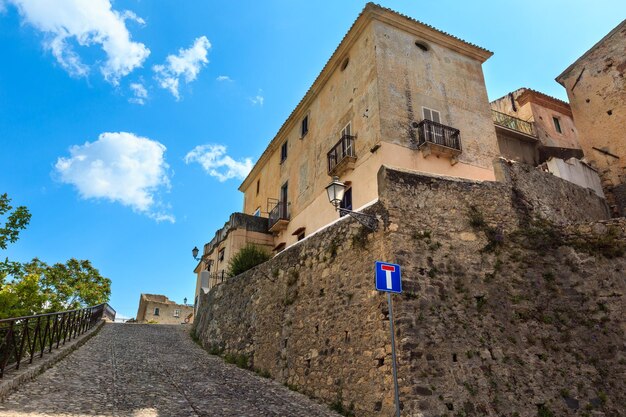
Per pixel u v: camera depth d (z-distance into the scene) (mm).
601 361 7953
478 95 18078
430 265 8773
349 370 8742
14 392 7219
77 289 25859
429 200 9602
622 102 16250
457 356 7746
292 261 12562
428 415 6945
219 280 24688
